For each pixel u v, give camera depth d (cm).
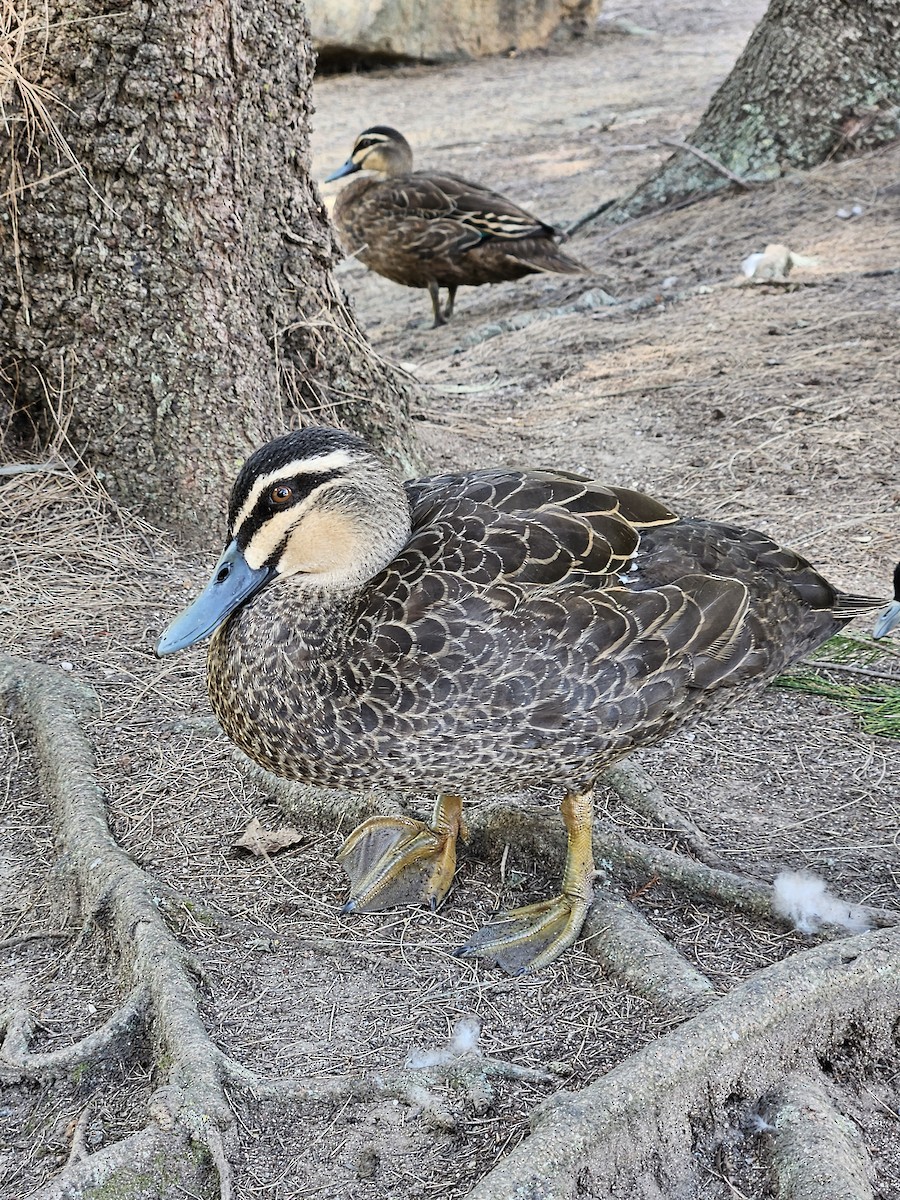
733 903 155
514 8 631
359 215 304
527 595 151
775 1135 143
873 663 175
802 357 221
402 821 160
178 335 182
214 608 155
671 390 216
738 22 701
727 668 153
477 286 329
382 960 153
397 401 198
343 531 155
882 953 148
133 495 185
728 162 326
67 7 176
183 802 163
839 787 164
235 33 179
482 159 445
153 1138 142
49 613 177
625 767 164
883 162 310
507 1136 143
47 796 163
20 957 154
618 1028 148
